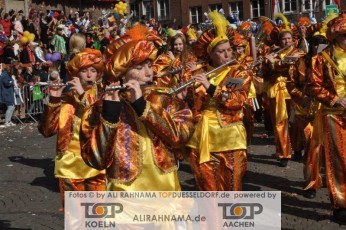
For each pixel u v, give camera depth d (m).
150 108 4.98
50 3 39.62
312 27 11.34
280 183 10.55
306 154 9.34
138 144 5.10
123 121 5.11
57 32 27.45
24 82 22.05
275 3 32.91
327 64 7.81
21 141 17.27
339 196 7.98
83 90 6.89
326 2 47.00
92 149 4.91
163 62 9.95
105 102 4.87
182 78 7.47
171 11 63.84
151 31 6.02
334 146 7.96
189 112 5.34
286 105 11.77
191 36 12.70
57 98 6.80
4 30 27.12
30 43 24.44
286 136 11.85
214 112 7.18
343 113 7.91
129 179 5.08
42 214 9.12
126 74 5.19
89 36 27.94
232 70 7.23
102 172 7.00
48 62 22.72
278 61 11.22
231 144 7.15
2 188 10.98
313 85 7.88
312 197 9.40
